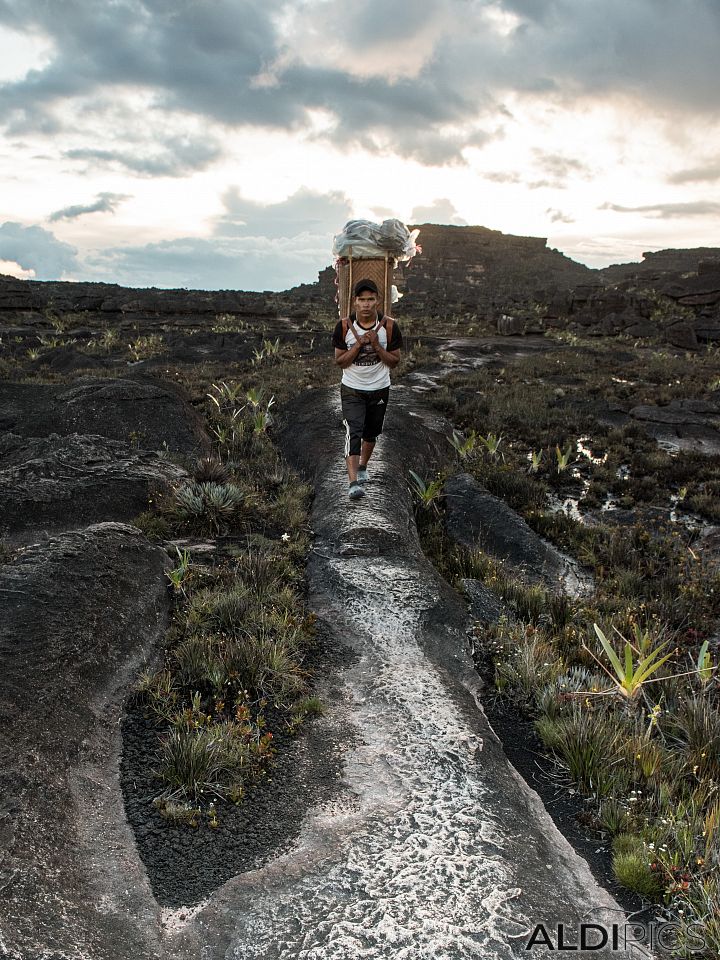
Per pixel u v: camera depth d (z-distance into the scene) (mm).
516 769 4172
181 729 4098
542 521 9648
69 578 5152
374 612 5793
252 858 3252
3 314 48656
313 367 23344
